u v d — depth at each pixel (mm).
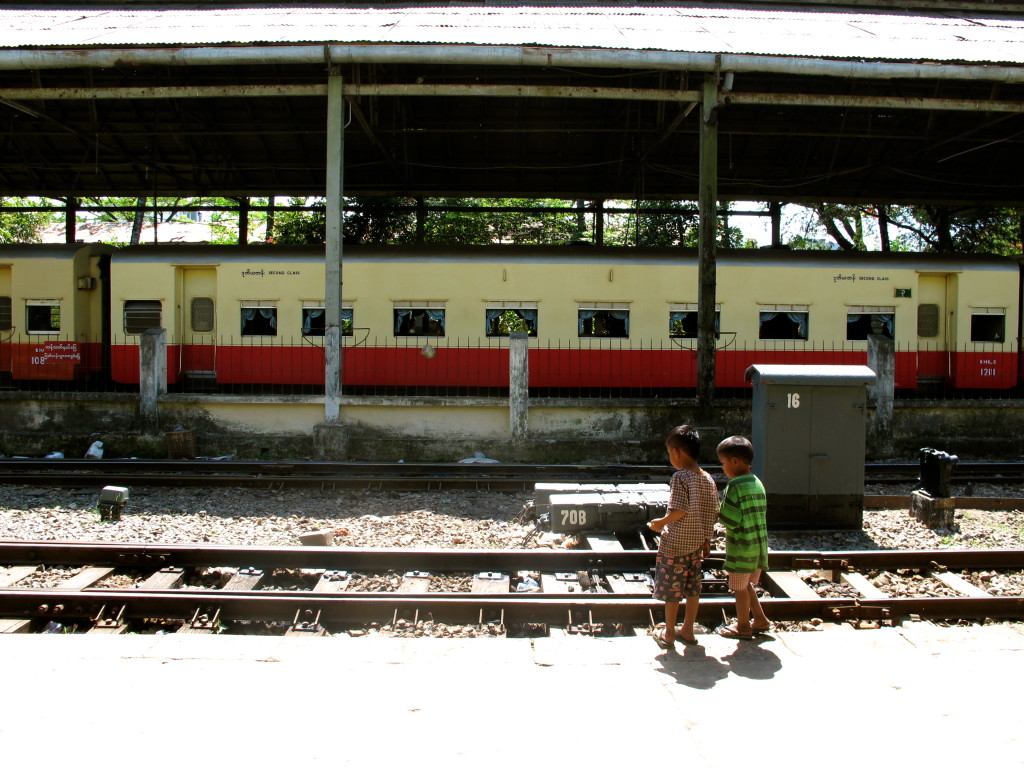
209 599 5055
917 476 10328
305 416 11367
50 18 13977
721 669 4129
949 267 14508
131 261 14094
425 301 13930
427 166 16531
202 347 14242
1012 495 9375
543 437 11195
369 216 23922
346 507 8453
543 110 14969
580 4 15633
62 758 3154
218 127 15289
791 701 3744
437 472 10312
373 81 11781
